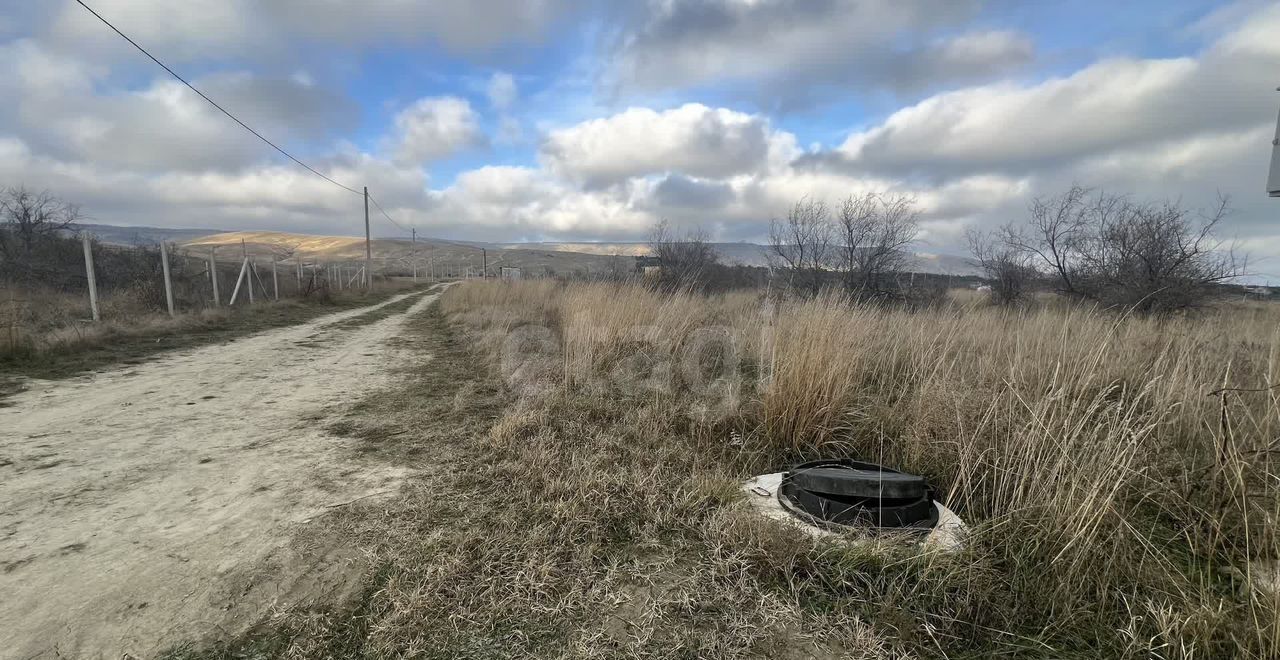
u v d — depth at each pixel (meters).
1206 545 2.41
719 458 3.73
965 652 1.86
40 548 2.51
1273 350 3.75
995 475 2.88
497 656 1.79
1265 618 1.83
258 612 2.03
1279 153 5.85
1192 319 8.59
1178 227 10.69
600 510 2.82
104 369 7.34
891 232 13.45
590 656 1.79
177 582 2.22
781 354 4.48
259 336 11.31
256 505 2.99
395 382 6.56
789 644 1.87
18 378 6.57
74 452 3.93
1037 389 3.57
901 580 2.20
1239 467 2.34
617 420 4.57
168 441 4.19
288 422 4.74
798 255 14.44
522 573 2.22
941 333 6.01
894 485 2.66
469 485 3.21
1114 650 1.85
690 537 2.62
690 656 1.80
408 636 1.87
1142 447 2.94
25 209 18.53
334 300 21.61
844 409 4.11
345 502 3.01
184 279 16.62
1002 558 2.36
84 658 1.78
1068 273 12.91
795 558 2.30
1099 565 2.25
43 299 13.00
